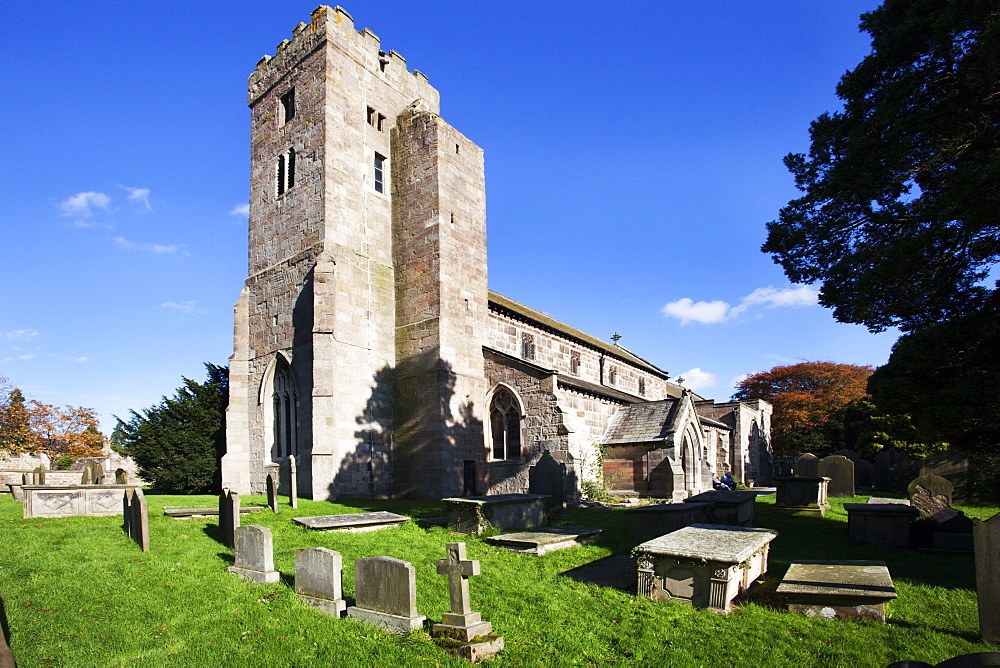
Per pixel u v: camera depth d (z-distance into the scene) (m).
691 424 30.16
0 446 45.47
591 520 20.09
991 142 13.56
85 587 10.76
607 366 42.81
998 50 12.34
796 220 17.12
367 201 29.48
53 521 15.86
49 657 8.01
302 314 27.31
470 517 16.52
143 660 8.02
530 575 12.45
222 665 7.93
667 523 15.52
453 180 30.22
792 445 63.34
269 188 30.34
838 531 18.25
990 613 8.59
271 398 28.31
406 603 9.06
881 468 34.56
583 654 8.37
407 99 33.19
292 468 20.61
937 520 15.46
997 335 12.30
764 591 10.95
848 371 65.38
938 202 13.38
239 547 12.09
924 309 14.33
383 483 27.36
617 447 28.72
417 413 27.66
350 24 30.12
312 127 28.62
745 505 18.67
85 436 51.22
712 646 8.49
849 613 9.44
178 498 24.09
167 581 11.28
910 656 8.00
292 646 8.49
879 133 15.06
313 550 10.38
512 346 32.97
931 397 12.79
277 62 31.08
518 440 27.95
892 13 16.12
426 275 28.80
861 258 15.09
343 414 26.00
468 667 7.89
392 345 29.17
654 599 10.66
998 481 25.72
